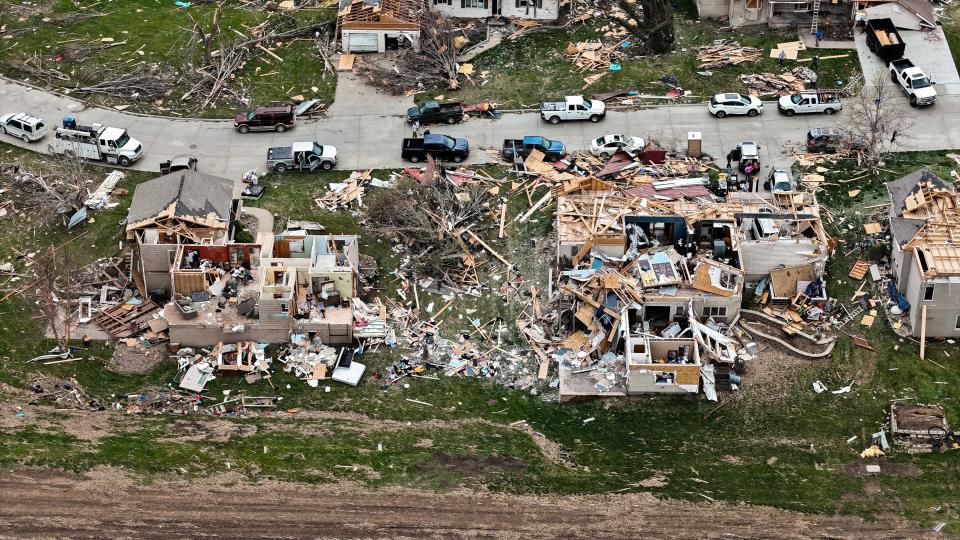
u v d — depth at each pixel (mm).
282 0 104250
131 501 61156
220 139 89625
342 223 81688
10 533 58906
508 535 60969
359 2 97000
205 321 71938
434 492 63250
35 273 77062
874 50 94688
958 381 70875
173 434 66562
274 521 60844
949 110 89438
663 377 69625
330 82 95250
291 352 72250
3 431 65062
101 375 70688
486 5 101062
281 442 66375
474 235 80500
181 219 75188
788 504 63625
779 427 68875
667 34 96000
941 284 71125
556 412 70000
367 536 60469
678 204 78062
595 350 72312
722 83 93562
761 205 78312
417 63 96000
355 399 70250
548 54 97812
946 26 97062
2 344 72000
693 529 61781
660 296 72625
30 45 97875
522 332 74312
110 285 76250
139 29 100062
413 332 74312
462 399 70625
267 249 74688
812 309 74500
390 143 89188
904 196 77125
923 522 62594
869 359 72312
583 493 63781
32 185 83250
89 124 90312
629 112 91125
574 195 79312
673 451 67375
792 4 98375
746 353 72500
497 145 88688
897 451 67188
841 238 79562
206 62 96500
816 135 85812
